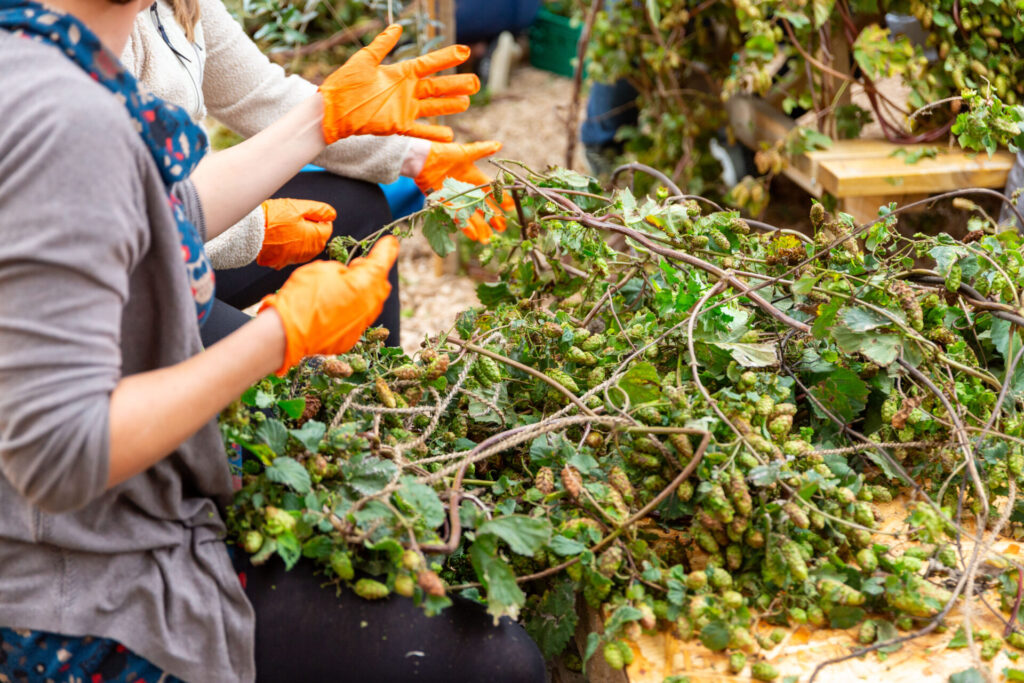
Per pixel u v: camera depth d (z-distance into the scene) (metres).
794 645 1.07
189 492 1.03
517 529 1.06
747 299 1.45
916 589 1.06
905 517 1.25
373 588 1.02
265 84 1.65
